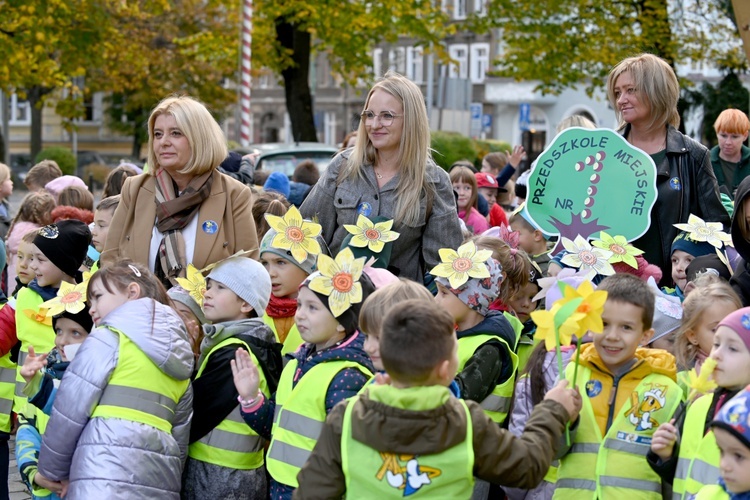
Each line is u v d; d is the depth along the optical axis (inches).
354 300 166.2
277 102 2204.7
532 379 169.3
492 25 946.7
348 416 137.2
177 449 170.6
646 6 882.1
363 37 943.7
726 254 215.8
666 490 152.9
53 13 757.3
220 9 1433.3
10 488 266.5
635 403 154.8
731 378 140.6
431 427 131.6
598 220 214.8
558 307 143.1
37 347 220.5
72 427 164.7
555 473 170.6
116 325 168.9
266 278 189.9
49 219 319.9
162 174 207.3
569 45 917.2
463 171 336.2
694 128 1018.1
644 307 154.9
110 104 1973.4
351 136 365.7
